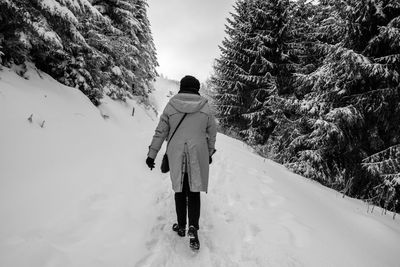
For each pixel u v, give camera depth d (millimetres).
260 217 3840
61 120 4641
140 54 18109
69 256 2348
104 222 2967
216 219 3777
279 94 14297
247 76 14688
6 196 2645
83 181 3566
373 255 3439
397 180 7012
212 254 2945
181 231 3082
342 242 3492
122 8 14734
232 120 16672
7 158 3059
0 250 2123
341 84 8492
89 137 4934
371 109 8086
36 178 3104
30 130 3746
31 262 2135
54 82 6191
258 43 14719
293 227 3541
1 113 3596
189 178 2920
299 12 14617
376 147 8578
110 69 12562
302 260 2854
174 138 3031
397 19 7492
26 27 5125
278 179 6203
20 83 4785
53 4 5074
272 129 14750
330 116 8031
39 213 2689
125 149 5676
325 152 8945
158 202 4012
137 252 2721
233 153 7984
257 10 14633
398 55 7555
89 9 6285
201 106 3084
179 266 2682
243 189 4934
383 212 6438
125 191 3861
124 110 11875
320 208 4895
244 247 3104
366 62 7570
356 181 8586
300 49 14148
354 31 8164
